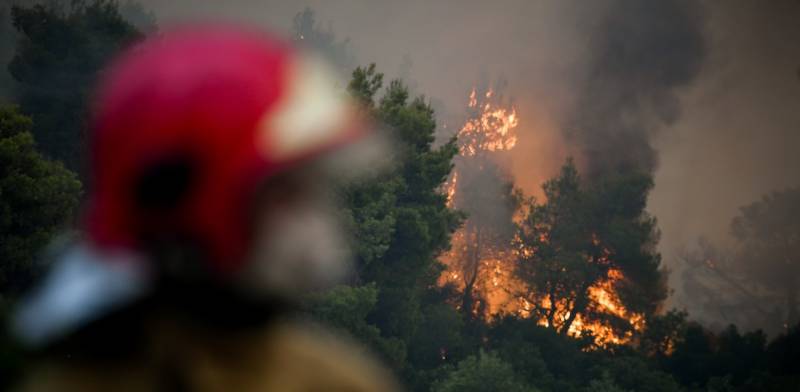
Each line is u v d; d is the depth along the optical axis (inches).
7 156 2322.8
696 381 4827.8
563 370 4475.9
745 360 4931.1
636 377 4195.4
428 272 4151.1
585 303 5319.9
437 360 4015.8
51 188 2347.4
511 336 4677.7
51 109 3742.6
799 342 4859.7
